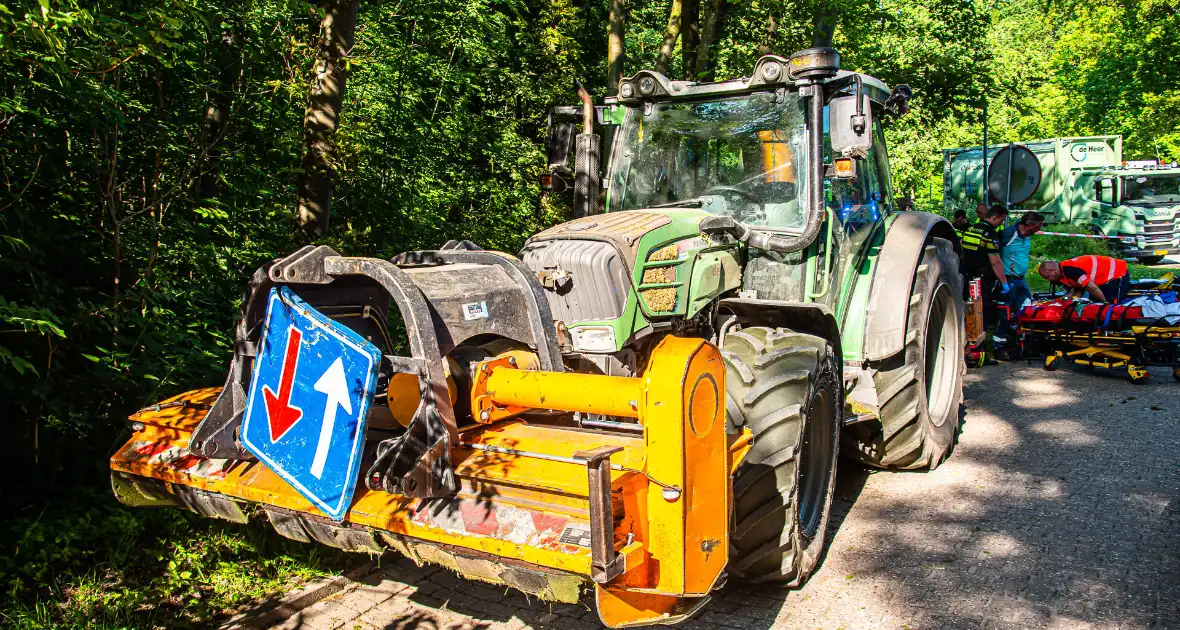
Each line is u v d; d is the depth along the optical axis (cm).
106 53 428
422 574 423
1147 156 2777
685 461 284
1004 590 393
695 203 493
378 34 888
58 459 429
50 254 453
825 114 493
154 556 400
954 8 1388
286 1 578
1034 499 502
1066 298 853
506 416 345
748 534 377
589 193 519
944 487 531
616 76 1117
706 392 295
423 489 299
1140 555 421
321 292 375
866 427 527
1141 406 683
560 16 1350
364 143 698
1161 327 751
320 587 397
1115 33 2439
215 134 577
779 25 1279
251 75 588
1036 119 2834
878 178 589
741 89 491
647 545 290
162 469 362
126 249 482
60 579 379
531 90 1285
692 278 432
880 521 483
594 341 396
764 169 489
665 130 517
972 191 2248
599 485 264
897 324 512
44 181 444
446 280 348
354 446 310
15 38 361
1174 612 365
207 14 507
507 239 998
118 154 497
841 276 514
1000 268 889
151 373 446
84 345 441
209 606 373
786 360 394
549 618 379
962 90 1414
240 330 358
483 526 293
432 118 977
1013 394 752
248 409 347
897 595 393
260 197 615
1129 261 1909
